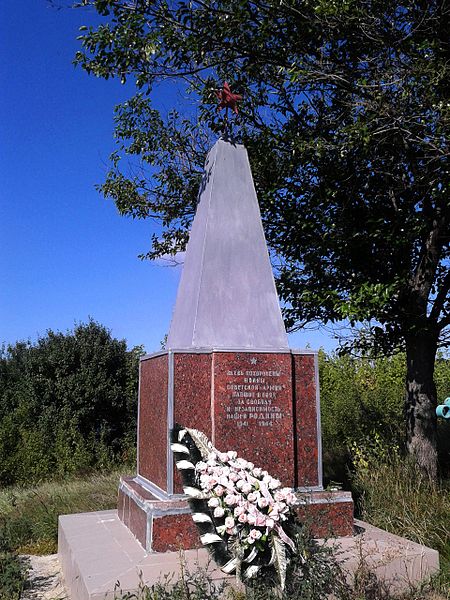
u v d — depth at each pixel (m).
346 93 8.14
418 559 4.65
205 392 5.18
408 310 8.02
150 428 5.68
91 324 15.14
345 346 9.11
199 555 4.55
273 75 8.52
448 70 6.73
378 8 7.03
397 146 7.92
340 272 8.59
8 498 9.08
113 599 3.86
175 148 10.60
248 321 5.64
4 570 5.14
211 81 9.32
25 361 15.83
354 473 7.94
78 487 9.30
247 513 3.87
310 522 4.15
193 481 4.16
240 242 5.93
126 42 7.29
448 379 13.59
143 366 6.19
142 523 4.89
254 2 7.41
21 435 13.74
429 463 7.86
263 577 3.77
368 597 4.28
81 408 14.17
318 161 8.35
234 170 6.21
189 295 5.91
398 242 7.75
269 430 5.22
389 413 10.96
